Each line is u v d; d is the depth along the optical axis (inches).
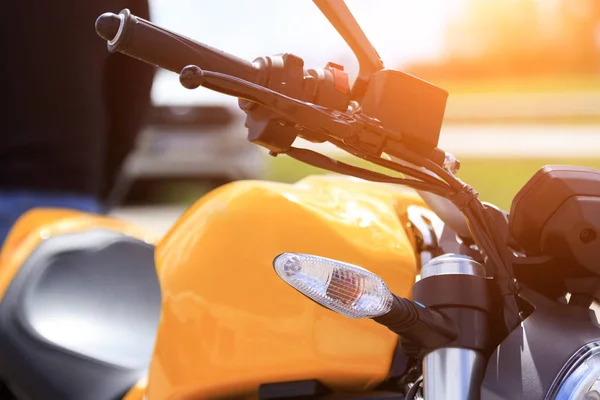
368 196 67.0
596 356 45.0
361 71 51.7
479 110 1005.2
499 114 935.0
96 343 73.5
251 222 62.3
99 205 106.7
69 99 101.0
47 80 99.7
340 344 58.7
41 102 99.7
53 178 101.0
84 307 77.4
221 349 60.3
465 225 60.1
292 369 58.7
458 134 856.9
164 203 451.8
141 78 113.3
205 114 443.2
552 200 49.9
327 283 43.9
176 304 63.1
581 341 46.2
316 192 66.9
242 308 60.3
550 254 50.6
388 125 49.4
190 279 62.9
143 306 78.8
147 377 66.3
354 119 48.2
